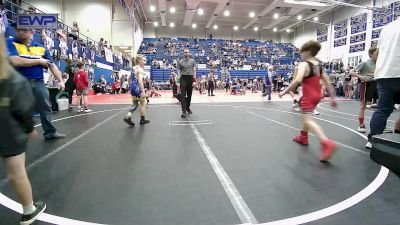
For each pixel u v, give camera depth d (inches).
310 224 87.3
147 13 1364.4
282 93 163.6
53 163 145.7
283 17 1229.7
